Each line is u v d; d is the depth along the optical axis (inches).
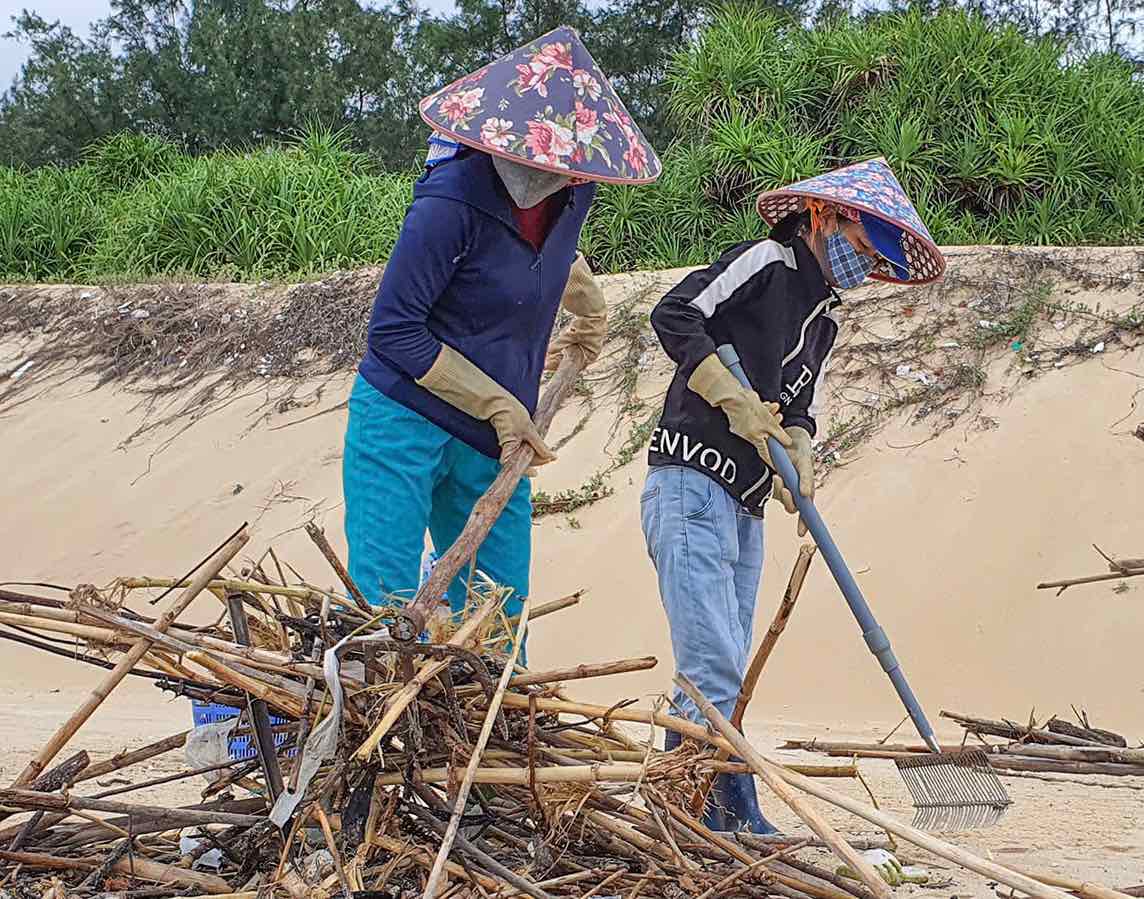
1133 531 336.5
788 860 131.3
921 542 351.6
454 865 121.0
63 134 1678.2
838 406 402.6
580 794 127.3
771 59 601.0
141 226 627.2
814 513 164.7
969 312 417.1
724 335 168.7
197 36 1653.5
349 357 500.1
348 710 122.3
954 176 535.5
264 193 616.7
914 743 270.8
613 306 467.2
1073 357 393.4
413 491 161.0
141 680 366.0
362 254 589.0
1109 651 307.7
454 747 123.9
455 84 159.8
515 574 173.2
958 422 385.4
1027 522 346.6
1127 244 508.1
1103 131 541.0
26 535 462.0
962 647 320.8
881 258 173.2
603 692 331.0
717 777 149.1
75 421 510.0
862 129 556.4
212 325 531.8
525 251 160.2
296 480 458.0
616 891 125.0
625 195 553.3
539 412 170.7
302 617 135.6
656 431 173.5
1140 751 172.1
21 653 385.7
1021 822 187.9
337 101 1582.2
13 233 678.5
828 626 333.4
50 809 125.3
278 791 124.9
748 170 543.5
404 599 144.4
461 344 160.6
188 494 462.9
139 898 124.0
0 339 562.9
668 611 169.3
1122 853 168.4
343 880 112.8
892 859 158.4
